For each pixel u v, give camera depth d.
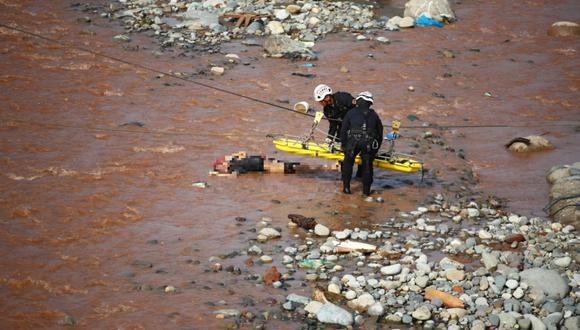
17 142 25.11
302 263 18.70
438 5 40.75
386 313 16.83
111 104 28.81
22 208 20.84
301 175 24.22
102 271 18.03
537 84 33.62
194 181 23.22
